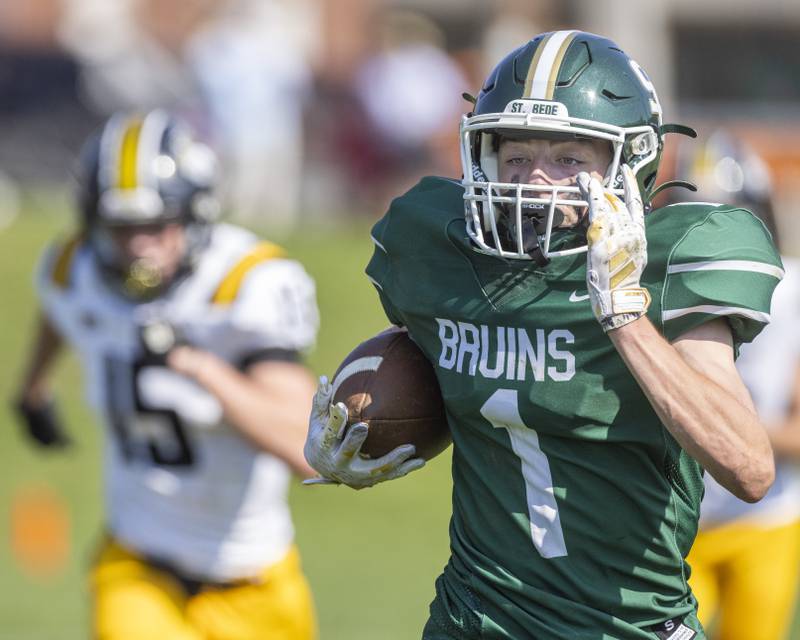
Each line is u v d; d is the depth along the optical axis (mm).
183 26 65938
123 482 17469
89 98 50969
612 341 10594
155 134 17203
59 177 50938
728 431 10359
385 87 48906
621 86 11219
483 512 11695
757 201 19906
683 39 69625
